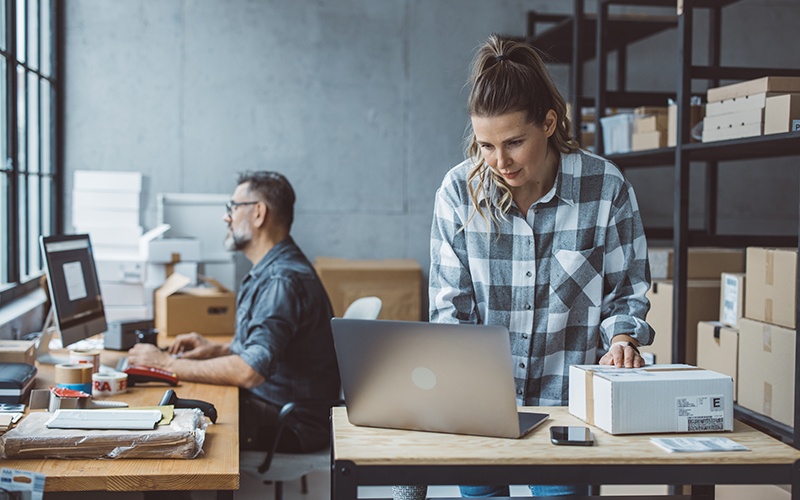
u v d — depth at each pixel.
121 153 4.31
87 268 2.48
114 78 4.29
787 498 1.83
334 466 1.13
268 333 2.17
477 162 1.46
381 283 4.00
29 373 1.87
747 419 2.19
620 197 1.49
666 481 1.10
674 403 1.21
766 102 2.05
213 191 4.42
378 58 4.55
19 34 3.43
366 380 1.22
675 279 2.45
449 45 4.61
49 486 1.27
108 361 2.48
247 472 2.14
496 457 1.09
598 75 3.10
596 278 1.51
